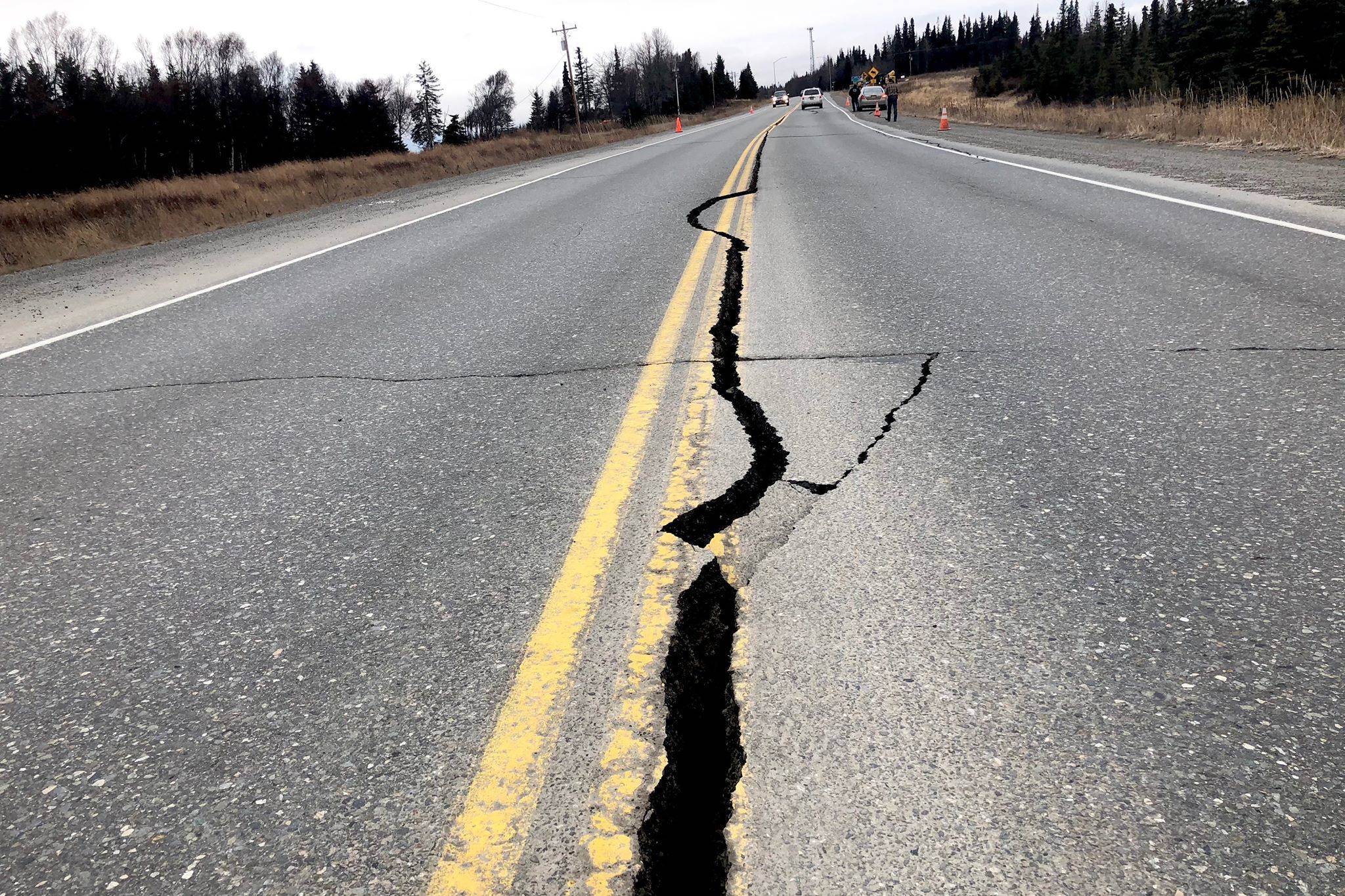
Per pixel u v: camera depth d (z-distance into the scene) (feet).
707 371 11.39
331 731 5.00
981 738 4.57
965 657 5.22
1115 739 4.49
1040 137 50.39
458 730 4.93
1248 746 4.37
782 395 10.23
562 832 4.18
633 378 11.34
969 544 6.54
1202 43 164.14
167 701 5.39
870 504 7.30
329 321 16.21
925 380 10.37
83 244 34.37
